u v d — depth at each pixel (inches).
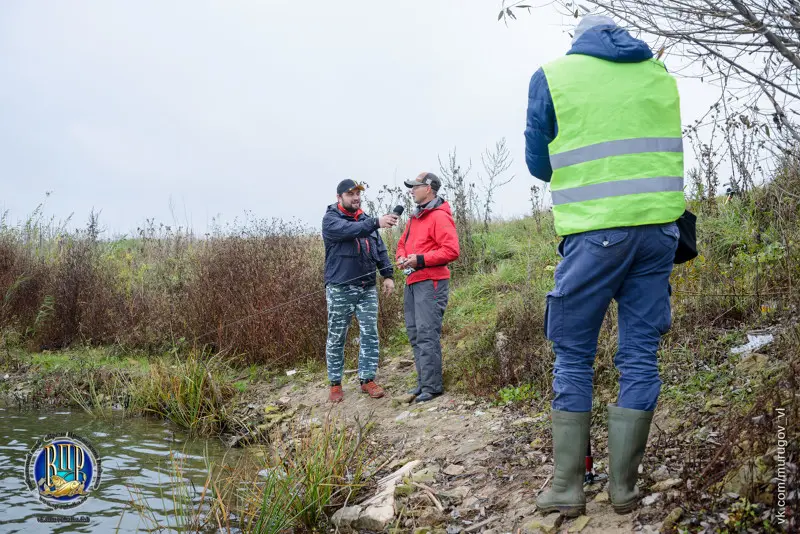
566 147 102.7
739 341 158.7
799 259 166.1
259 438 203.2
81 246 372.5
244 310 283.0
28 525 135.6
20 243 396.8
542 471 131.2
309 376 253.3
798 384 99.7
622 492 102.6
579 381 105.7
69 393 258.1
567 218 103.0
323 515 138.1
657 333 103.4
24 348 333.4
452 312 275.9
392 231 345.7
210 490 154.1
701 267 188.9
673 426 129.7
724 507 95.3
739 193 218.7
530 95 107.9
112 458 184.1
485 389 193.6
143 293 331.9
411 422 185.2
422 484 138.6
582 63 103.6
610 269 100.3
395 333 277.0
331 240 214.7
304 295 277.1
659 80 102.9
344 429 164.4
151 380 242.5
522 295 224.2
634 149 99.8
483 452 150.4
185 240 435.8
